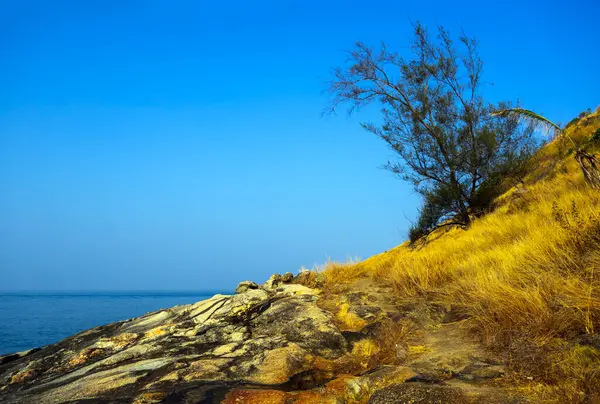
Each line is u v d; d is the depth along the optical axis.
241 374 4.99
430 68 14.56
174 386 4.65
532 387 3.67
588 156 9.66
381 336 6.20
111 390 4.70
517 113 10.20
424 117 14.46
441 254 10.06
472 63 14.44
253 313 8.02
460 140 14.30
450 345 5.40
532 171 15.03
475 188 14.69
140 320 8.40
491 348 4.83
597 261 5.67
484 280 6.69
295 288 9.92
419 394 3.67
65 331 54.69
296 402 4.09
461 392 3.67
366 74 15.10
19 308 130.75
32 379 5.82
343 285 9.90
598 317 4.45
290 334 6.68
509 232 9.39
